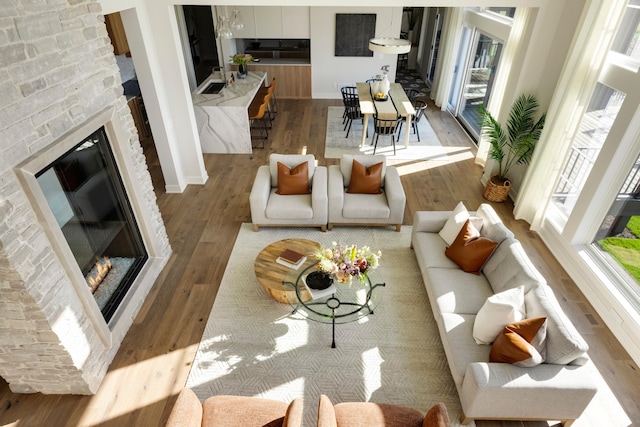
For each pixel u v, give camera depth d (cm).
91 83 292
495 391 248
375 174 463
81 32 278
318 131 760
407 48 574
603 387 303
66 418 279
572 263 408
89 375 290
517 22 521
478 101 728
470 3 436
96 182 320
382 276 385
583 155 427
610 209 381
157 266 404
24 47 224
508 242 340
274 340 338
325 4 441
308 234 468
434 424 208
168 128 511
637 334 321
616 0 345
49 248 249
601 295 363
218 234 471
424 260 373
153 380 306
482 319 285
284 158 478
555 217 462
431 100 941
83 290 279
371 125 788
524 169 516
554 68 447
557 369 255
